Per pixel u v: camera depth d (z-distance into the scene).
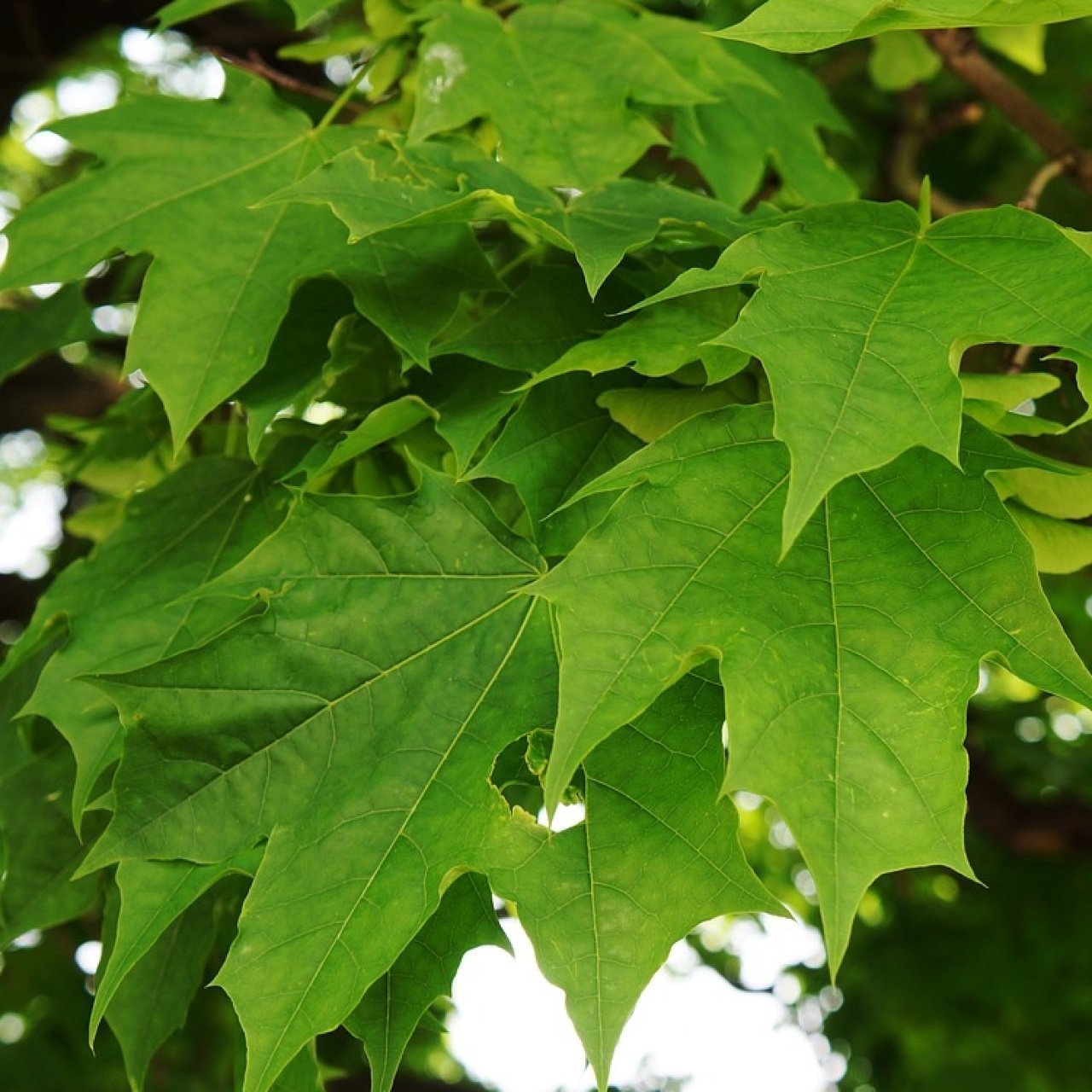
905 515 0.58
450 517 0.62
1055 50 1.38
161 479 0.72
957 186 1.45
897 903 1.77
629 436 0.64
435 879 0.58
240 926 0.58
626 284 0.67
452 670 0.60
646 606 0.56
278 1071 0.56
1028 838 1.46
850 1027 1.78
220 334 0.68
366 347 0.70
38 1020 1.45
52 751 0.72
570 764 0.55
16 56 1.14
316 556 0.61
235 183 0.71
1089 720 1.77
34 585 1.27
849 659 0.56
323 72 1.22
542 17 0.75
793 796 0.54
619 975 0.57
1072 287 0.57
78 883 0.71
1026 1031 1.73
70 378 1.32
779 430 0.54
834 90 1.38
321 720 0.60
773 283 0.58
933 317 0.57
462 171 0.68
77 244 0.69
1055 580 1.59
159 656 0.67
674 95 0.73
